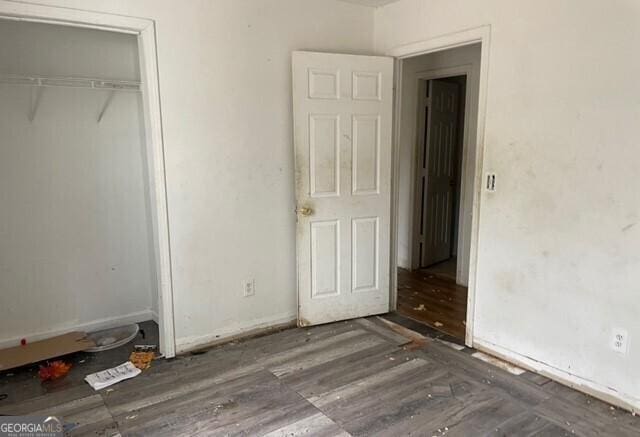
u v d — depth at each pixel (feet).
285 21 10.50
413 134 16.05
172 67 9.14
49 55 9.84
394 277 12.61
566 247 8.38
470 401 8.05
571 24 7.93
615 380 7.91
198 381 8.77
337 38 11.37
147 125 9.18
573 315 8.39
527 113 8.73
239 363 9.52
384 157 11.73
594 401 8.08
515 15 8.73
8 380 8.80
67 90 10.12
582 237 8.14
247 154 10.37
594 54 7.69
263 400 8.09
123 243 11.31
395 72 11.71
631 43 7.24
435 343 10.52
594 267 8.02
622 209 7.58
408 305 13.08
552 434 7.13
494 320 9.77
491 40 9.20
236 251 10.51
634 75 7.26
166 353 9.80
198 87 9.50
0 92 9.36
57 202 10.29
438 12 10.25
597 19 7.60
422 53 11.04
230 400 8.09
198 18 9.32
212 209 10.03
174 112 9.29
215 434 7.13
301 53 10.44
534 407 7.88
